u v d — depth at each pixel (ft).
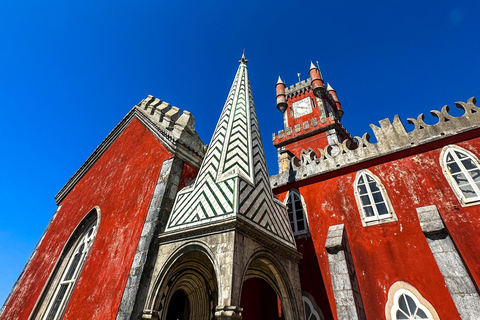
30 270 53.26
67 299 34.58
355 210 41.45
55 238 53.57
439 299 30.45
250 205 28.86
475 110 37.60
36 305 39.68
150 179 38.22
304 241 43.73
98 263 34.32
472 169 34.55
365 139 45.88
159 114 46.98
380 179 41.32
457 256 28.96
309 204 46.65
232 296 21.01
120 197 41.39
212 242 25.07
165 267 26.78
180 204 32.83
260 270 32.99
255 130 44.11
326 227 42.78
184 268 30.04
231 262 22.57
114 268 30.83
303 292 39.93
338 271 34.76
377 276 35.27
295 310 29.17
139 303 25.35
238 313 20.72
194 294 31.63
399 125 43.34
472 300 26.25
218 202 28.12
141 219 33.17
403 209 37.40
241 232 25.39
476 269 29.35
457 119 38.45
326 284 38.63
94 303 29.48
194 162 41.06
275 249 30.04
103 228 39.29
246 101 49.11
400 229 36.42
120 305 25.89
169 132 41.81
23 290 48.91
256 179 34.12
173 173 36.45
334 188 45.42
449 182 35.60
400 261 34.65
